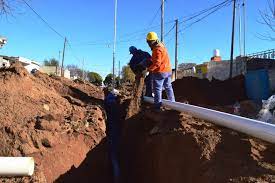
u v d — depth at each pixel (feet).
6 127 13.29
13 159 11.22
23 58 68.54
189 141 11.41
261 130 10.19
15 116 14.37
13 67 18.39
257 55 52.54
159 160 13.25
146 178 15.11
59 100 18.63
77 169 15.03
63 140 15.05
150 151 14.82
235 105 25.80
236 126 11.45
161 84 17.81
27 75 18.76
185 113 15.38
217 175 9.14
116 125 21.48
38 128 14.21
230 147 10.44
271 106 23.43
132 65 21.22
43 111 15.94
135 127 19.06
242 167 9.09
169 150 12.54
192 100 29.19
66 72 114.21
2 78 16.75
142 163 16.06
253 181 8.25
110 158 18.33
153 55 17.58
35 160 12.97
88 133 16.84
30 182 11.27
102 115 20.12
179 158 11.54
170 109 16.94
